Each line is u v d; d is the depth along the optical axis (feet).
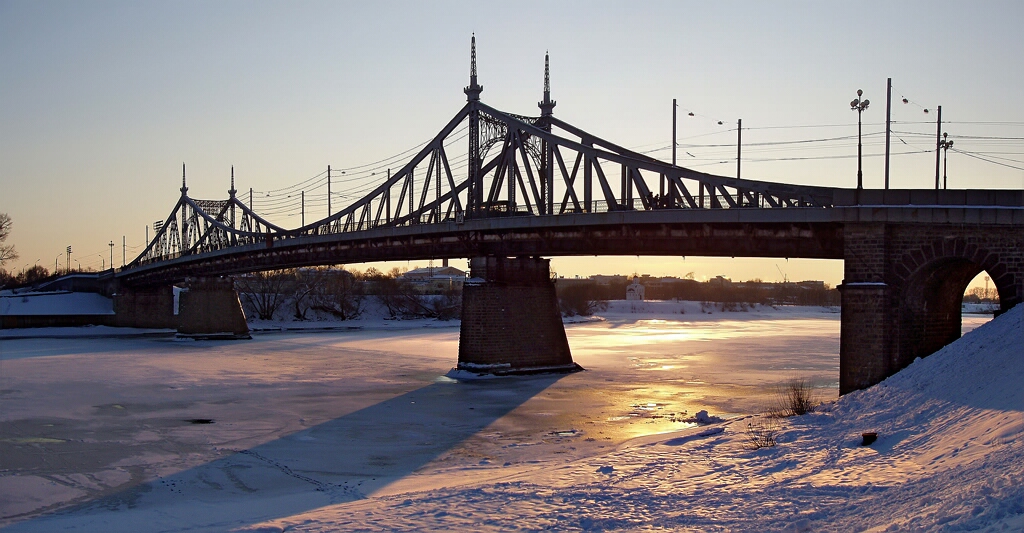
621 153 195.42
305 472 100.27
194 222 437.99
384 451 112.68
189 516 79.36
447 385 184.75
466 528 65.46
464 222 206.39
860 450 80.74
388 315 492.95
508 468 99.14
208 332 355.36
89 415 144.56
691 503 69.51
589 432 124.98
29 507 85.92
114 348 305.12
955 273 122.52
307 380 196.44
